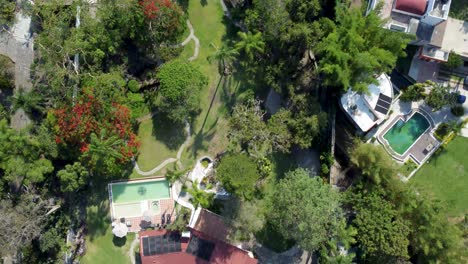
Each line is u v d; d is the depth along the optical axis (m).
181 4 50.88
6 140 44.47
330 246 47.59
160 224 51.22
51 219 50.06
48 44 47.22
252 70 49.94
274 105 51.78
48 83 48.06
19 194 51.12
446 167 53.97
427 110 53.72
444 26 50.59
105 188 51.09
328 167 51.00
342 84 45.19
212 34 51.19
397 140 54.03
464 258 49.00
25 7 48.41
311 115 47.41
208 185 49.97
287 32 45.56
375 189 49.00
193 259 48.88
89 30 46.75
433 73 53.59
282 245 52.41
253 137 47.62
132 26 46.56
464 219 52.56
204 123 51.53
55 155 46.47
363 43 44.59
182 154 51.47
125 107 46.47
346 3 48.53
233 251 49.12
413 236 48.78
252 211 47.12
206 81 48.75
